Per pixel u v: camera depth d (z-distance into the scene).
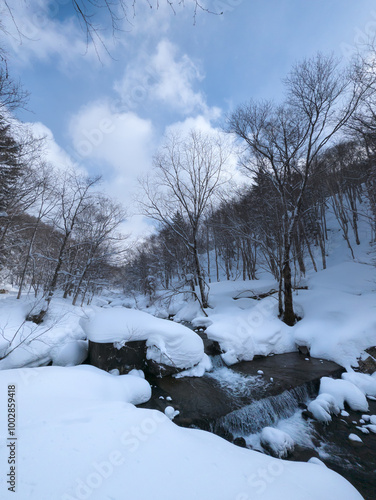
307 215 22.69
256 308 13.19
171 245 21.36
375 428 5.73
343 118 11.21
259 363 9.44
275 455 4.91
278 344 10.69
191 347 8.25
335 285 15.89
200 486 2.55
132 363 7.53
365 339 9.15
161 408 6.11
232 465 2.99
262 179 15.01
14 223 14.70
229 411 6.03
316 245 27.53
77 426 3.34
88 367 6.27
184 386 7.34
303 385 7.54
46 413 3.79
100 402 4.35
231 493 2.50
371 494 4.09
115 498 2.27
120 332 7.40
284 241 12.55
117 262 20.14
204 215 19.06
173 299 18.70
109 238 17.64
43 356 7.73
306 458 4.95
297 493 2.64
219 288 18.44
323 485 2.91
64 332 9.75
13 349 7.39
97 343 7.27
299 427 6.05
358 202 29.86
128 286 32.69
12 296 16.78
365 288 14.71
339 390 6.99
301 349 10.61
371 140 12.82
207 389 7.21
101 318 7.74
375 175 14.38
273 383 7.57
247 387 7.35
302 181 12.77
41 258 16.81
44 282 16.97
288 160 12.40
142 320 8.05
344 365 8.80
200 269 16.20
